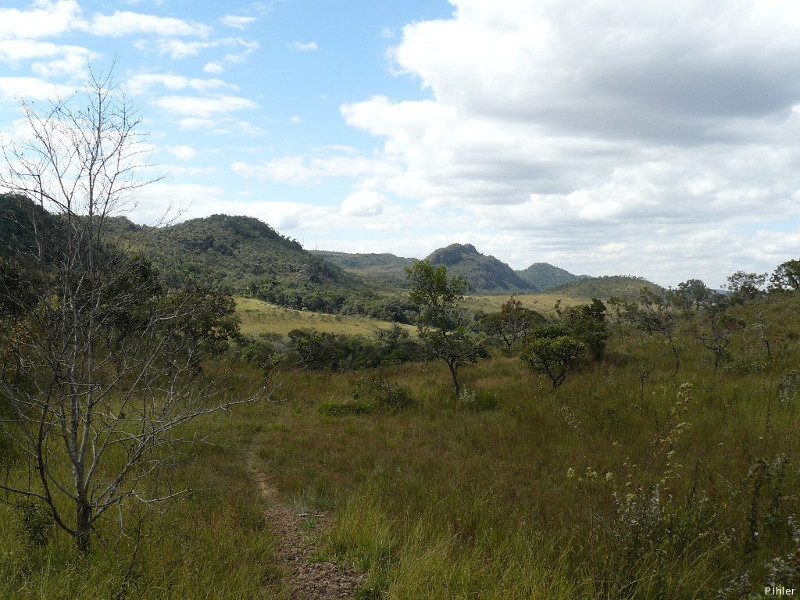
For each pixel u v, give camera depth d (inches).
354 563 167.8
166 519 191.2
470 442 342.3
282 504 241.6
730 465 228.7
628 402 390.0
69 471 234.8
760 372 432.5
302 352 807.1
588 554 153.3
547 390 480.1
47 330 139.3
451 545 168.2
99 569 143.9
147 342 160.6
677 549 150.2
